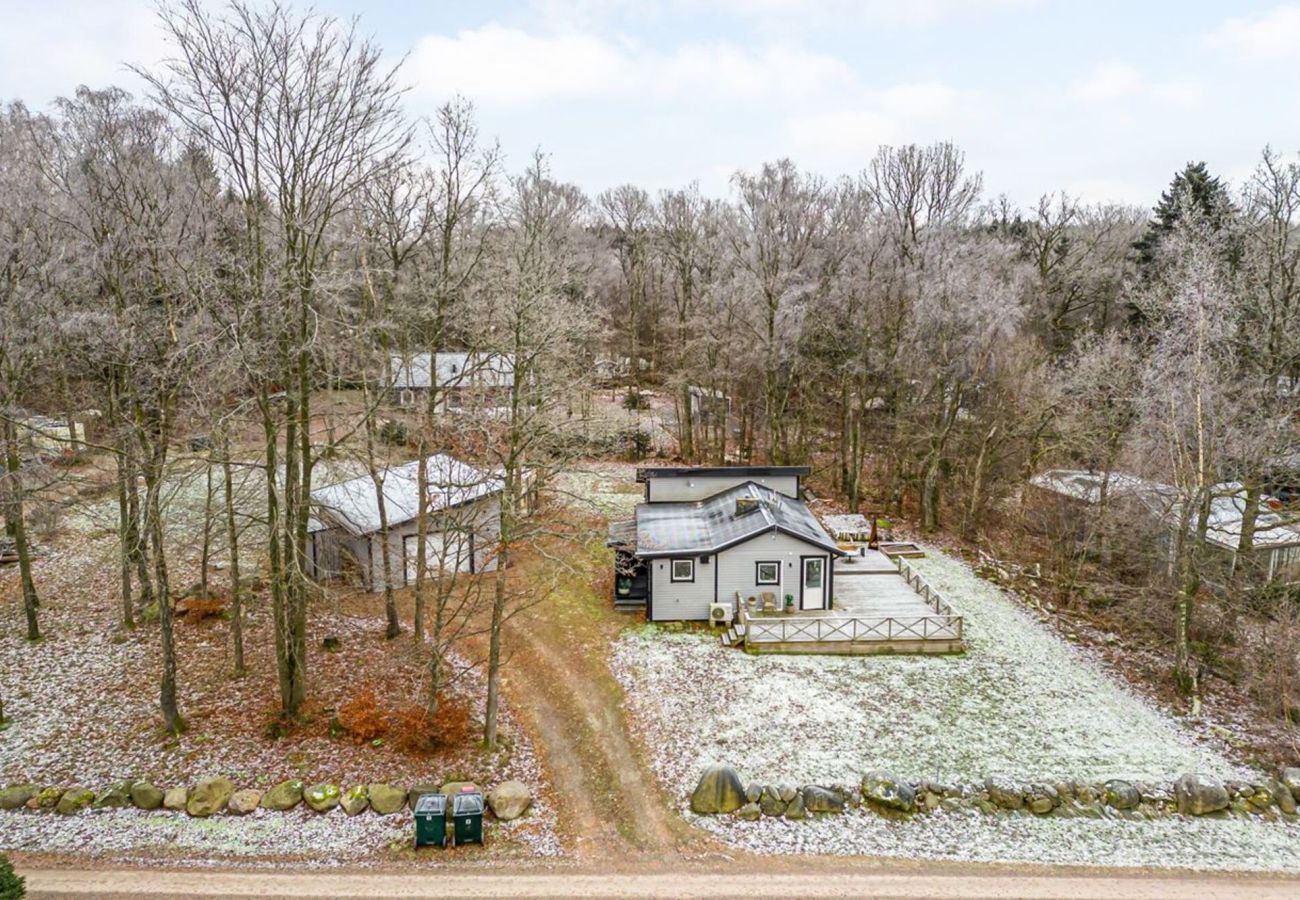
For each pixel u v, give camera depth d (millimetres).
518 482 23938
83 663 24172
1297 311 27891
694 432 58000
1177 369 24172
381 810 18031
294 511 21031
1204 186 45500
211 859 16266
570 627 28469
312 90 18000
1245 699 24453
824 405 53406
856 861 16766
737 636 27000
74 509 29094
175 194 23438
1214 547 29047
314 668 24469
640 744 21156
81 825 17062
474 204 25766
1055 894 15781
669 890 15672
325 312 26328
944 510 42594
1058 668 25891
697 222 58562
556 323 21938
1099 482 33719
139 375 21906
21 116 28234
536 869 16312
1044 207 55281
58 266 22344
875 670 25328
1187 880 16375
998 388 38062
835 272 44188
